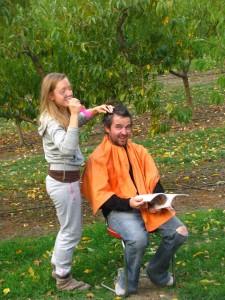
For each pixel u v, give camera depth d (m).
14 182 24.20
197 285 10.80
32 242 14.14
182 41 16.27
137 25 15.71
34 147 35.38
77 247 13.28
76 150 10.48
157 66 16.33
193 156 24.31
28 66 17.47
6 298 11.01
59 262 10.88
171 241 10.22
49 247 13.66
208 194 18.09
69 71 16.41
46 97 10.38
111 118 10.46
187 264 11.87
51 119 10.30
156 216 10.12
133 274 10.42
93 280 11.46
